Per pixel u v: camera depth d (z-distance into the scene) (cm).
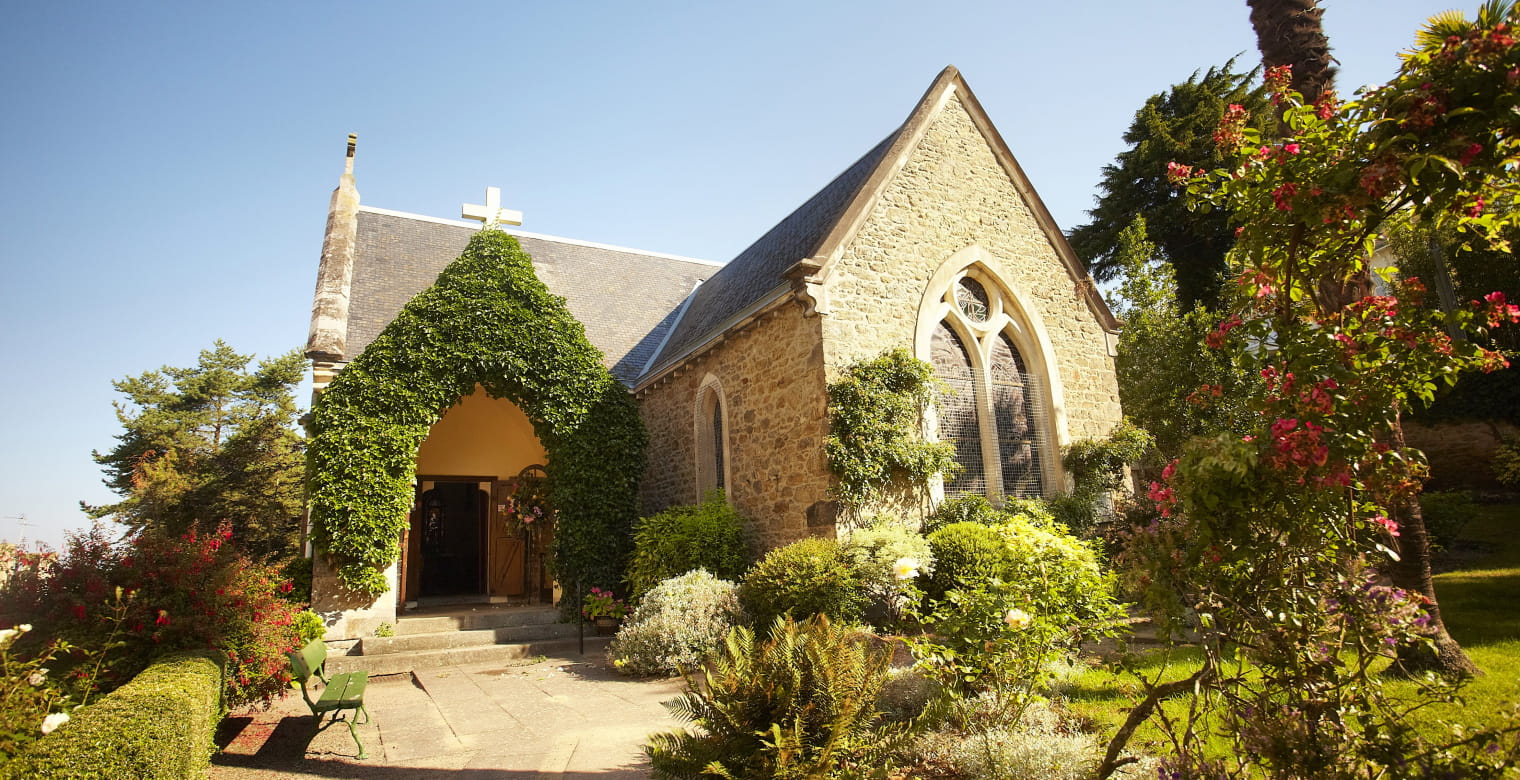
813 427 1124
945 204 1333
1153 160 2577
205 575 694
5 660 455
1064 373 1416
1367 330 389
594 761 602
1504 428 1677
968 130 1412
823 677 463
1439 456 1791
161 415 3238
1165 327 1866
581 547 1358
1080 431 1403
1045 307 1423
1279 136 454
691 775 447
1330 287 677
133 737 400
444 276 1384
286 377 3581
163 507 2627
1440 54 327
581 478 1387
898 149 1290
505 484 1748
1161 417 1819
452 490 1889
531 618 1330
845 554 999
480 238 1431
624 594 1397
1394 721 331
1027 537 635
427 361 1313
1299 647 344
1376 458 356
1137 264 1961
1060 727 534
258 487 2823
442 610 1481
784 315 1224
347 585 1201
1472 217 367
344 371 1268
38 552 672
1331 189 357
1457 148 324
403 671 1129
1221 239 2444
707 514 1263
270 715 823
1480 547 1333
